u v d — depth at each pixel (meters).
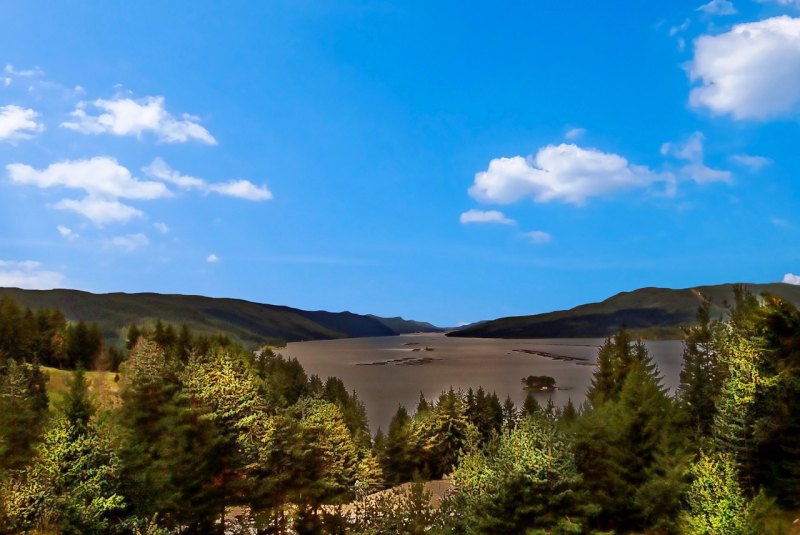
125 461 35.94
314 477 52.00
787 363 34.62
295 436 51.22
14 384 52.16
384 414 164.62
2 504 29.20
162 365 49.69
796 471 32.44
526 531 31.39
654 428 36.97
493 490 32.78
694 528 31.16
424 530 35.62
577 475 32.50
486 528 32.44
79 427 34.88
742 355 36.66
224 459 47.59
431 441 87.88
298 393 125.50
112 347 167.00
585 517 32.22
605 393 62.72
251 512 49.47
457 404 91.62
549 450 33.03
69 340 155.25
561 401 179.25
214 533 44.47
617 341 66.62
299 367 154.00
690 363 54.00
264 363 151.88
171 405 44.38
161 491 38.47
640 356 65.00
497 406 103.94
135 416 44.84
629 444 37.00
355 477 62.53
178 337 163.00
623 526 36.22
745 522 29.88
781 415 34.72
